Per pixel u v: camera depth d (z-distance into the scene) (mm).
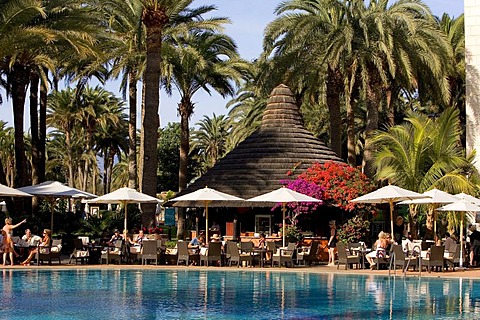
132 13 37031
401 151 31656
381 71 33844
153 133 33188
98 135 76688
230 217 34875
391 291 19031
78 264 26797
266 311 15148
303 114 55438
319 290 19234
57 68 41844
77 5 35594
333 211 33000
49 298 17141
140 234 28781
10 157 74312
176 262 27500
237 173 34094
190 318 14125
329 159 34938
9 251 25625
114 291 18766
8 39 29516
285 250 26500
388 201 28344
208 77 44000
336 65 35969
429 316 14422
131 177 45469
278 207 32375
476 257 27531
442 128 32125
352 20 35219
